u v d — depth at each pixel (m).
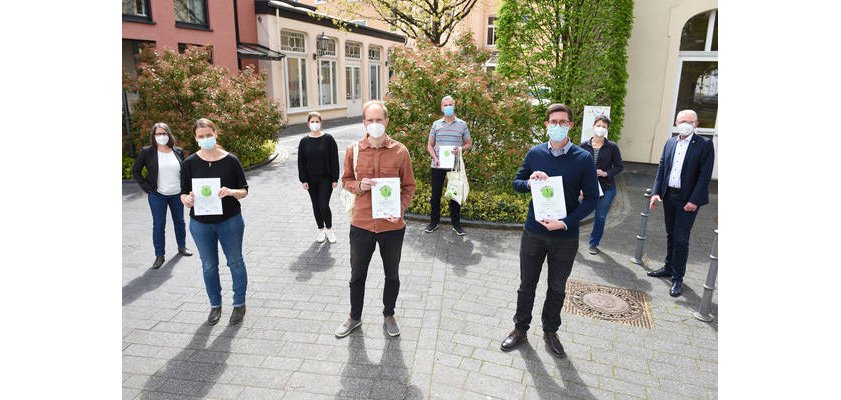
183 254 5.69
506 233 6.58
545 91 9.00
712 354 3.74
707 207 8.19
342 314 4.28
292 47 19.62
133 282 4.93
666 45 10.67
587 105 8.39
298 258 5.65
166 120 10.13
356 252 3.74
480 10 24.72
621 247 6.15
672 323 4.22
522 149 7.74
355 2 15.55
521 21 8.83
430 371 3.44
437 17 11.95
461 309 4.40
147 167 5.16
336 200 8.42
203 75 10.66
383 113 3.53
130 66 13.42
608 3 8.66
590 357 3.66
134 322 4.12
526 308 3.68
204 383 3.30
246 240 6.30
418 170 8.22
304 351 3.69
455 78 7.57
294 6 20.84
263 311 4.34
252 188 9.32
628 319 4.27
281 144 14.84
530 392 3.24
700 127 10.76
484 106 7.44
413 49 8.24
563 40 8.83
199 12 14.99
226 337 3.89
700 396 3.23
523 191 3.59
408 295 4.66
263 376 3.39
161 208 5.25
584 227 7.00
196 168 3.88
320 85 21.47
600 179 5.63
